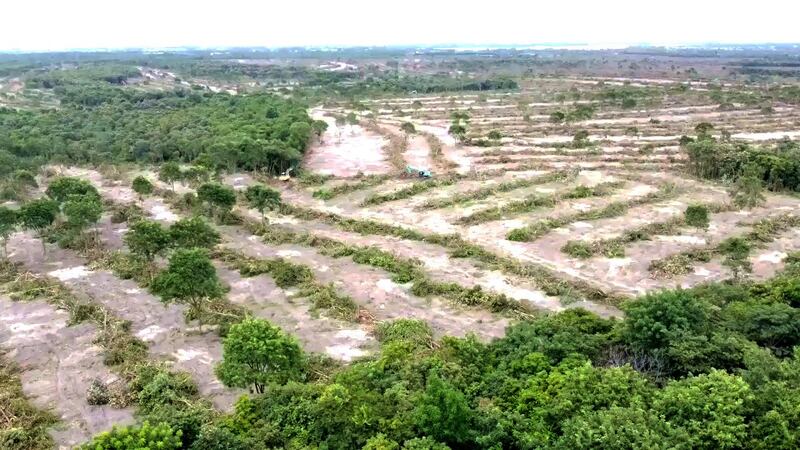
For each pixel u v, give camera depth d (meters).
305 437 26.88
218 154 86.75
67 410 33.34
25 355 39.50
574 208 67.25
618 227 60.72
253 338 31.97
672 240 56.66
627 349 32.34
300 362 33.84
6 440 29.61
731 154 78.00
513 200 70.00
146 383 34.91
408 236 59.75
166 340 41.09
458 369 31.56
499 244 57.38
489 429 25.72
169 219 69.44
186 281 40.66
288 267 51.31
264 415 28.75
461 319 43.44
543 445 23.98
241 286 49.97
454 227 62.41
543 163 87.81
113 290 49.66
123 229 66.50
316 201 73.88
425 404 26.16
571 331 33.84
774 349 32.75
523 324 36.28
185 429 25.50
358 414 26.64
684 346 29.94
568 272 50.84
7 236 57.34
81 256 57.56
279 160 86.44
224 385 34.88
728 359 29.56
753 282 45.59
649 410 24.77
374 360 35.84
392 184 79.69
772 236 57.28
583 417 24.73
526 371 30.38
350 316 43.62
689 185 75.38
